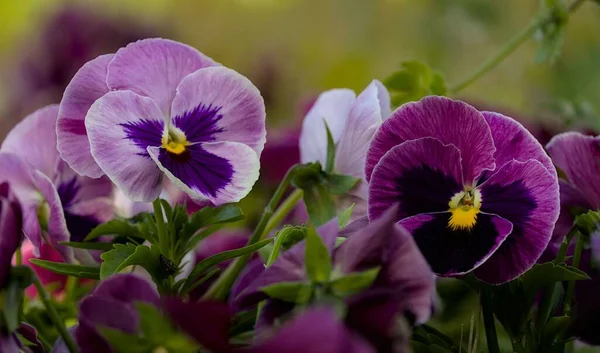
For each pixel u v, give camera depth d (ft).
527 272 2.08
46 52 4.44
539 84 5.08
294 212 2.56
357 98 2.21
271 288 1.90
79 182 2.24
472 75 2.70
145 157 2.05
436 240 2.02
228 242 2.55
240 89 2.10
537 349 2.09
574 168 2.17
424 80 2.52
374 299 1.87
